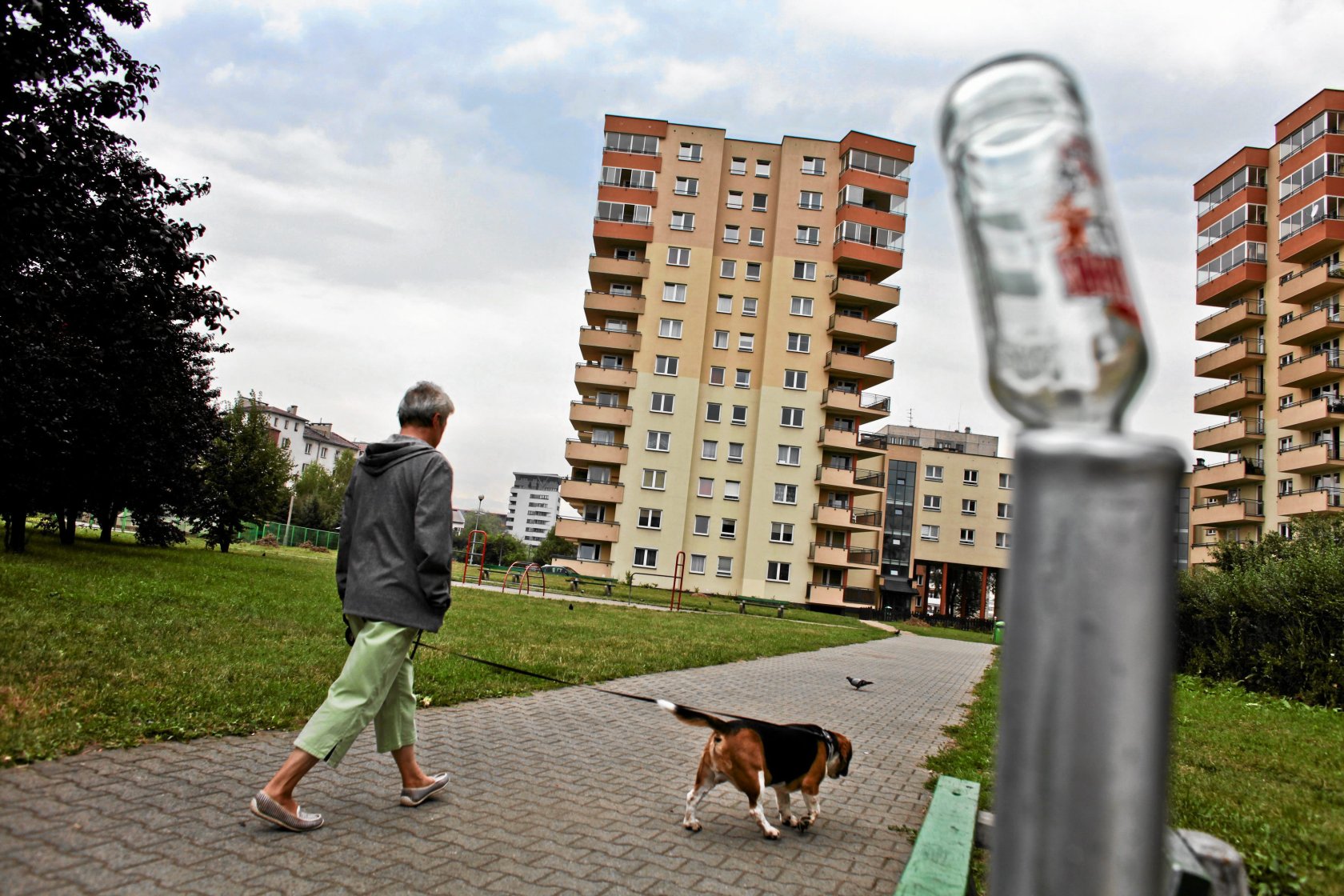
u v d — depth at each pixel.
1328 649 12.80
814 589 49.31
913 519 65.56
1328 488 38.75
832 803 5.21
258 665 7.06
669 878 3.58
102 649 6.86
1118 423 0.58
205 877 3.09
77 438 17.39
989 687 13.37
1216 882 1.49
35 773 3.96
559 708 7.34
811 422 50.91
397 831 3.81
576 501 51.16
